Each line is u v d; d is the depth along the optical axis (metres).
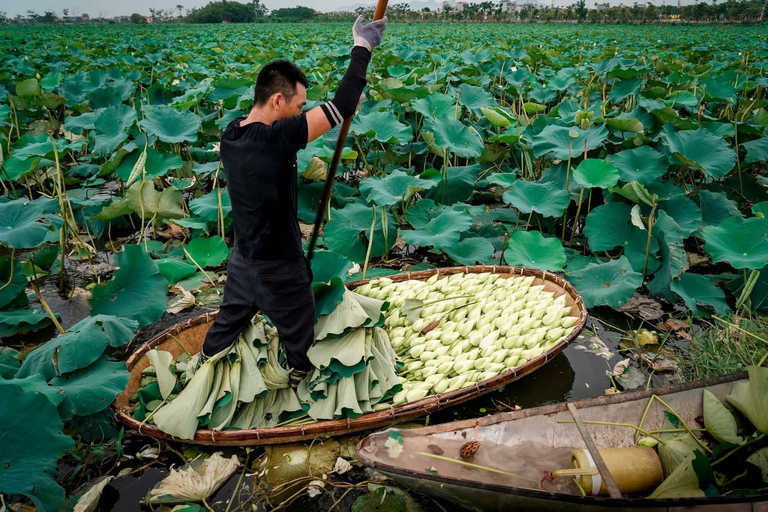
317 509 2.62
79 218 5.80
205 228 4.94
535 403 3.35
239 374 2.93
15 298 4.14
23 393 2.31
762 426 2.57
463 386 3.21
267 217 2.55
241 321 2.88
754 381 2.65
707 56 13.53
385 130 5.91
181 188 5.57
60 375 2.95
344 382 2.95
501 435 2.62
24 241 3.66
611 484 2.21
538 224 5.56
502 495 2.15
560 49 16.09
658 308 4.34
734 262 3.71
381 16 2.52
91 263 4.99
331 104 2.40
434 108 6.44
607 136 5.59
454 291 3.96
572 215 5.79
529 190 4.92
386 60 11.42
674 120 5.79
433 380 3.22
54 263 5.11
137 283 3.87
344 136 2.62
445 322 3.72
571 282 4.36
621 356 3.80
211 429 2.86
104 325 3.13
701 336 3.88
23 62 13.18
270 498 2.68
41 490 2.22
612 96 8.02
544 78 10.90
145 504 2.66
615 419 2.75
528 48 15.31
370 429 3.03
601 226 4.79
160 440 3.02
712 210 5.22
